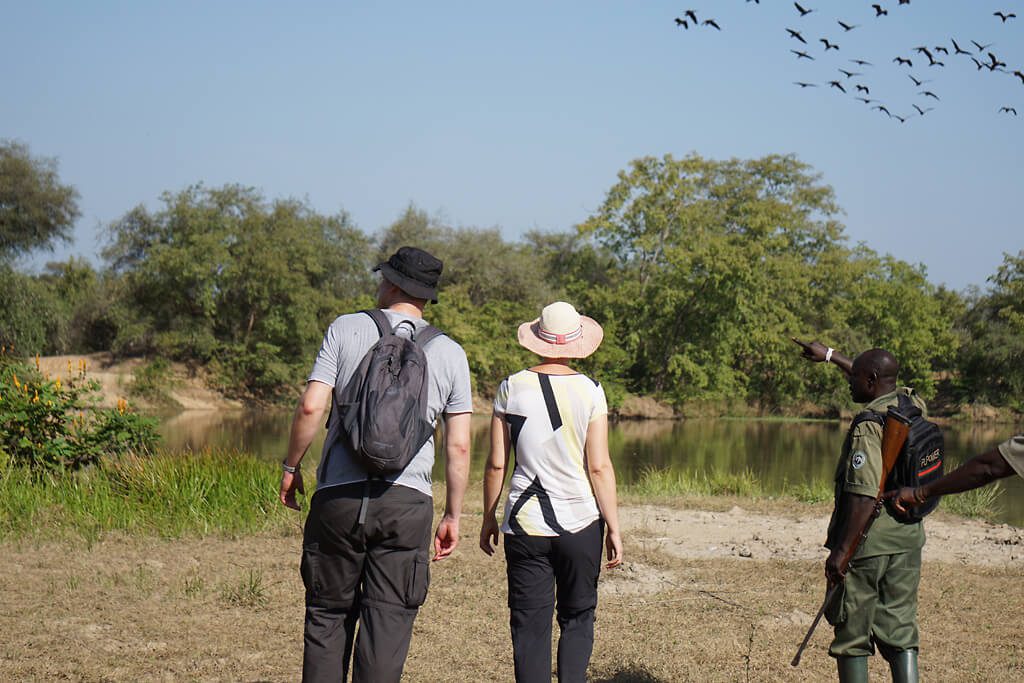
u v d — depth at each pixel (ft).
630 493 43.78
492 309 152.35
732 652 17.48
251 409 138.00
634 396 154.10
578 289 165.07
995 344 160.97
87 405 36.01
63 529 26.76
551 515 12.99
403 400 11.59
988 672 16.53
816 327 177.06
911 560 13.29
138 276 140.46
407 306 12.77
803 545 29.12
